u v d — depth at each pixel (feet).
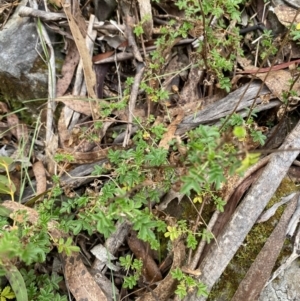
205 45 1.36
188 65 1.50
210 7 1.36
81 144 1.43
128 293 1.31
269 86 1.36
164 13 1.61
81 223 1.12
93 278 1.27
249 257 1.26
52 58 1.54
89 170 1.38
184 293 1.16
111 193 1.16
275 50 1.44
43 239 1.10
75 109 1.49
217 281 1.26
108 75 1.57
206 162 0.85
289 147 1.26
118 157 1.29
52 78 1.52
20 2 1.63
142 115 1.46
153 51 1.53
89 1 1.61
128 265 1.24
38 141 1.51
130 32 1.54
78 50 1.50
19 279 1.11
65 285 1.31
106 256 1.32
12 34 1.58
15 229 0.96
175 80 1.52
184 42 1.53
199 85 1.48
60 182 1.35
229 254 1.22
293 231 1.24
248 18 1.56
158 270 1.30
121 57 1.55
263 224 1.27
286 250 1.25
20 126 1.53
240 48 1.46
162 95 1.40
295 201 1.26
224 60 1.38
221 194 1.27
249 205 1.23
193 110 1.42
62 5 1.52
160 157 1.18
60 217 1.31
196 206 1.31
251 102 1.37
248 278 1.21
